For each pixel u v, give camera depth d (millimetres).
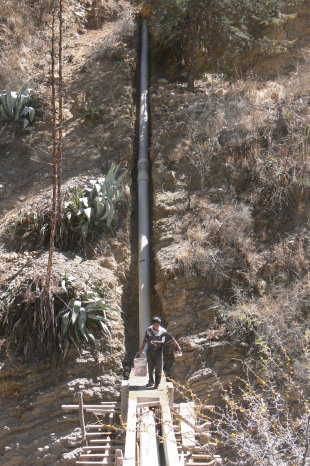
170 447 6254
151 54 17562
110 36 17422
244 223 10961
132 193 13047
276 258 10398
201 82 15820
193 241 10883
